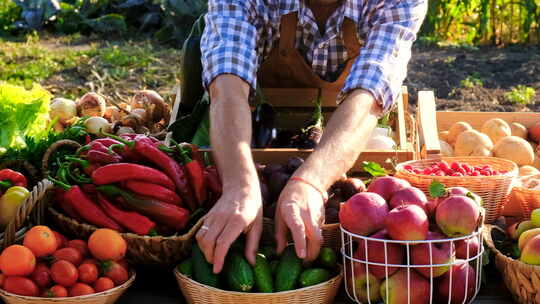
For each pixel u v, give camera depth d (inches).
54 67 313.7
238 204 88.0
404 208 86.8
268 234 99.4
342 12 123.0
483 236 101.2
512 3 360.5
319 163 93.2
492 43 368.5
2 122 134.8
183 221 97.9
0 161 116.6
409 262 87.3
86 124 143.6
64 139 118.9
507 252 100.6
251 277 86.8
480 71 299.4
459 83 281.3
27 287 86.8
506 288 99.7
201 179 100.3
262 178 109.0
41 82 290.4
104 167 98.0
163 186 98.7
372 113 104.0
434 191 91.0
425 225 86.1
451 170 112.2
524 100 252.1
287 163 110.7
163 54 347.6
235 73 106.0
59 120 156.1
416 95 263.7
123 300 97.0
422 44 360.5
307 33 127.3
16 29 423.8
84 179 101.1
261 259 89.1
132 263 99.3
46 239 90.6
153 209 96.8
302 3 123.4
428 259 86.2
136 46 364.5
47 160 109.9
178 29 372.8
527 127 159.6
